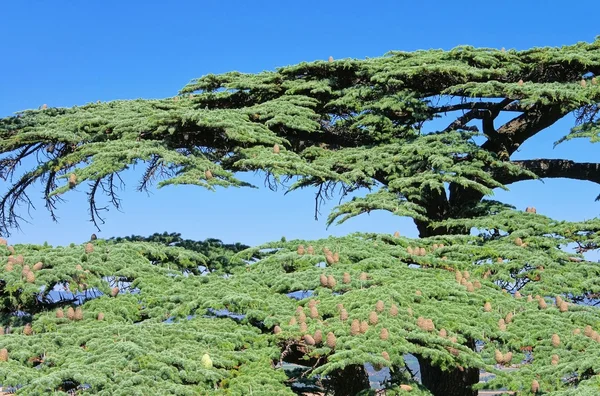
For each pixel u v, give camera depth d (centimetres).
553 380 872
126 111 1698
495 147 1878
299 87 1767
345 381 1104
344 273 1107
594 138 1480
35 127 1573
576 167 1833
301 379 1000
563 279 1205
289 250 1311
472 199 1786
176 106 1784
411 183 1568
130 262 1233
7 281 1065
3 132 1595
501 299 1107
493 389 889
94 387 780
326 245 1303
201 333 973
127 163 1320
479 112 1897
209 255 1406
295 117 1648
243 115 1605
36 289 1048
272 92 1848
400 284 1077
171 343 947
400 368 1020
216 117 1454
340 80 1858
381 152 1675
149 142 1423
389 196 1530
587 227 1365
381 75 1712
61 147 1634
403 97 1712
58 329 1020
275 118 1612
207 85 1897
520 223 1438
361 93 1761
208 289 1134
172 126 1458
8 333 1048
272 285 1155
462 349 900
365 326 902
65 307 1128
